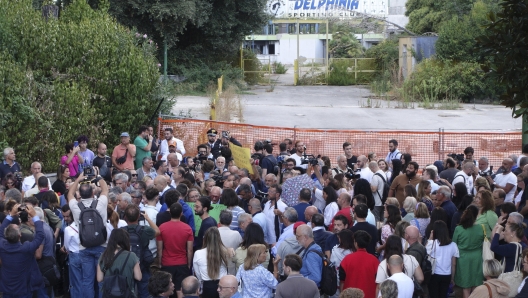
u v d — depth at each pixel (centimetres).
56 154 1482
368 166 1189
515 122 2484
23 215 757
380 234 871
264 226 844
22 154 1406
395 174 1227
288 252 731
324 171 1128
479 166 1260
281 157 1256
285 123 2375
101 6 1998
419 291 717
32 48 1608
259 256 684
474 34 3356
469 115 2711
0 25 1545
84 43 1670
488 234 857
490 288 644
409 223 805
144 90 1773
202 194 1013
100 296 779
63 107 1519
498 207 951
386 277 692
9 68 1401
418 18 4812
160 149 1455
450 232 933
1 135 1343
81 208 777
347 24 5109
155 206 865
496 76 788
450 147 1727
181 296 666
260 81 4262
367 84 4284
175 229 784
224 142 1409
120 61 1731
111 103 1703
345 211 862
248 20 3847
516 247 773
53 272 790
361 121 2489
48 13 1827
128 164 1312
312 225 808
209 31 3659
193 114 2455
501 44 780
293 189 973
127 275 694
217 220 874
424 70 3447
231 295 624
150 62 1855
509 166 1130
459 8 4519
